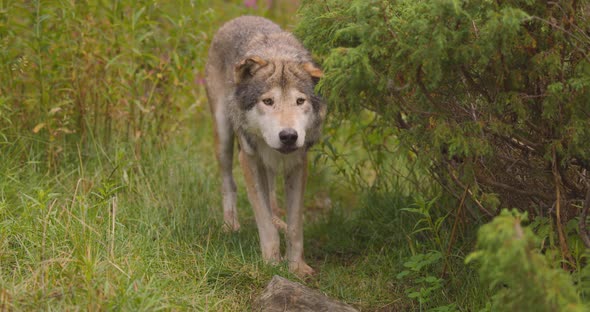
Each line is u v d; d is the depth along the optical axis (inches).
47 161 389.4
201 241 350.3
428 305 291.0
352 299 304.3
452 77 247.6
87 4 398.3
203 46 426.6
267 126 316.5
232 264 319.3
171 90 429.1
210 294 281.3
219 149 395.9
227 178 397.4
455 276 297.0
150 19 414.6
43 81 381.4
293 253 339.9
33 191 343.6
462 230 315.3
